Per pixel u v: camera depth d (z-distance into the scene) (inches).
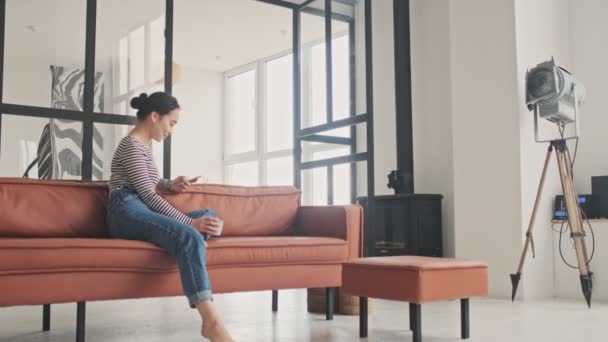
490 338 99.0
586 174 175.6
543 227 164.6
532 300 154.1
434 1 201.9
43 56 166.4
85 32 172.1
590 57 177.8
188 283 85.6
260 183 337.1
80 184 106.1
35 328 111.3
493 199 163.9
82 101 170.6
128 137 99.5
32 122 163.5
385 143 216.7
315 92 210.1
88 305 145.1
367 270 96.8
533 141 163.8
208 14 260.2
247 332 103.3
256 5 249.3
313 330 105.3
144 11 182.2
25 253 80.8
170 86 184.2
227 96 365.1
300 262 109.7
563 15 181.5
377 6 221.5
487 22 168.1
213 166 360.2
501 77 164.1
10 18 162.4
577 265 160.2
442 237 192.2
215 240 100.9
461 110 173.3
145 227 91.5
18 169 160.7
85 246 85.4
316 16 208.7
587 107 177.2
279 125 328.8
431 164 200.2
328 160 203.0
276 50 320.2
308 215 126.9
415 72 207.8
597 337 100.3
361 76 191.2
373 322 115.1
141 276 90.7
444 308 138.0
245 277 103.2
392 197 181.6
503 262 160.6
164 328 109.7
